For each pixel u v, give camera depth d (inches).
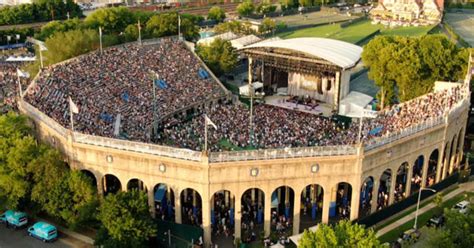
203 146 3395.7
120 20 6456.7
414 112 3484.3
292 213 2979.8
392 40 4589.1
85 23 6382.9
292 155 2600.9
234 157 2564.0
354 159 2645.2
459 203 3009.4
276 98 5172.2
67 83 3927.2
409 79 4259.4
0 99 4330.7
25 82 4815.5
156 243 2655.0
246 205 3016.7
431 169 3516.2
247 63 6166.3
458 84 4020.7
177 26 6087.6
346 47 5088.6
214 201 3048.7
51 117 3297.2
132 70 4473.4
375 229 2817.4
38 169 2723.9
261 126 3838.6
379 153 2760.8
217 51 5354.3
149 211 2593.5
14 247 2600.9
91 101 3777.1
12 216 2765.7
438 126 3095.5
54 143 3026.6
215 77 4948.3
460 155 3634.4
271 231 2773.1
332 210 2891.2
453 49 4394.7
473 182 3403.1
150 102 4099.4
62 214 2640.3
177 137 3631.9
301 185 2657.5
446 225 2432.3
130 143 2679.6
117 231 2364.7
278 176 2613.2
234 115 4141.2
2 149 2822.3
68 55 4928.6
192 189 2898.6
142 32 5880.9
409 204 3053.6
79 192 2637.8
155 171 2662.4
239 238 2674.7
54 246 2620.6
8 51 6924.2
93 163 2783.0
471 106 4190.5
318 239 2096.5
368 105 4658.0
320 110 4776.1
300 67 4901.6
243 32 6973.4
